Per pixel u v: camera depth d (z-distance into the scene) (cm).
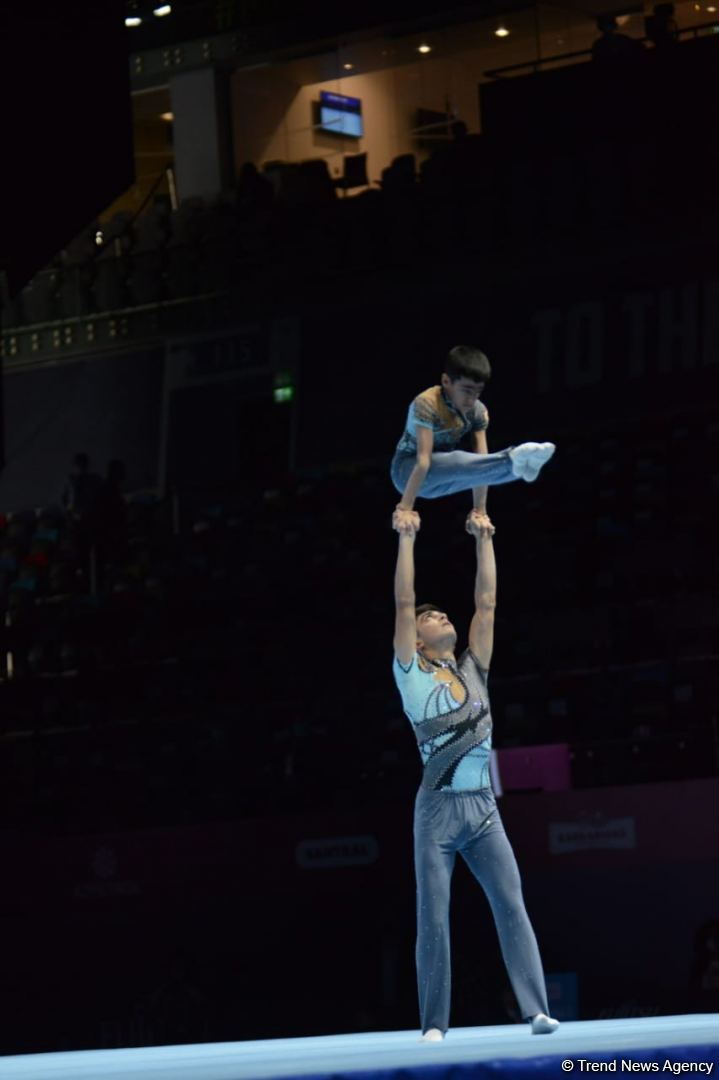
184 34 2831
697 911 1773
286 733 2038
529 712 1959
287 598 2291
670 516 2142
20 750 2133
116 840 1827
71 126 1259
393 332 2519
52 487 2783
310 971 1841
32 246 1255
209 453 2661
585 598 2102
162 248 2734
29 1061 884
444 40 2691
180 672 2219
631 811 1636
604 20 2428
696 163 2289
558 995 1741
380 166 2789
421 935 868
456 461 861
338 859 1733
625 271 2325
